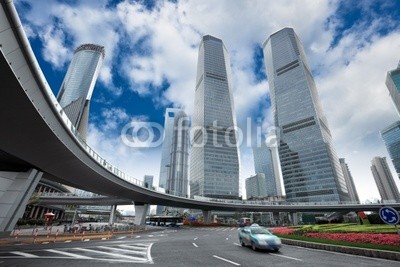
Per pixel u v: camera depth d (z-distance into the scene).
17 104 13.70
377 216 27.50
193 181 172.00
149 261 9.75
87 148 27.75
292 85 182.25
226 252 12.48
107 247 14.89
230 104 191.75
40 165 25.62
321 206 89.50
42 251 12.70
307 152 157.88
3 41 9.47
